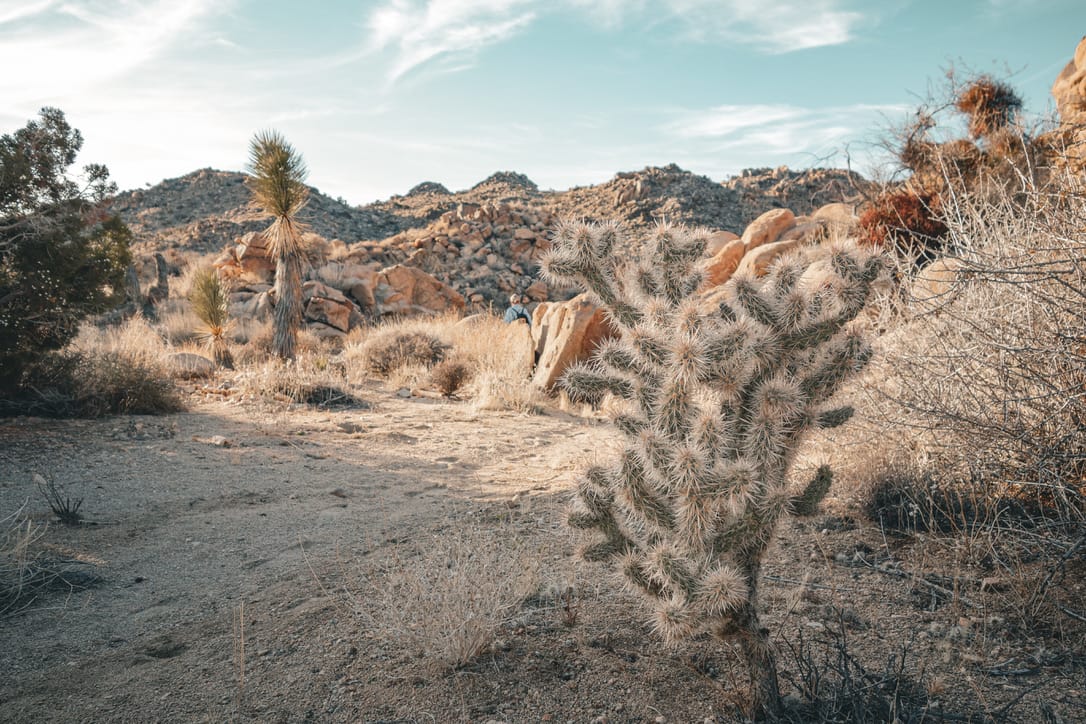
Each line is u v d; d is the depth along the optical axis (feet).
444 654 9.34
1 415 25.88
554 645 9.89
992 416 13.14
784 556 12.64
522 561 12.43
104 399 27.76
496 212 115.65
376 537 14.82
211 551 14.44
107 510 17.01
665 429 8.63
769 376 8.72
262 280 76.95
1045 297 12.16
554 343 37.42
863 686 8.32
